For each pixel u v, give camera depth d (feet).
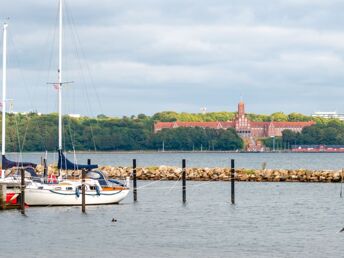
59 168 384.88
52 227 314.55
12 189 354.95
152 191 507.71
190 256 257.96
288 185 563.48
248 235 300.61
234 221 343.46
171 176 609.42
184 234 302.86
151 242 283.59
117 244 278.87
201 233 305.73
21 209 343.87
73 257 254.47
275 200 444.55
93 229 312.29
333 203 426.10
